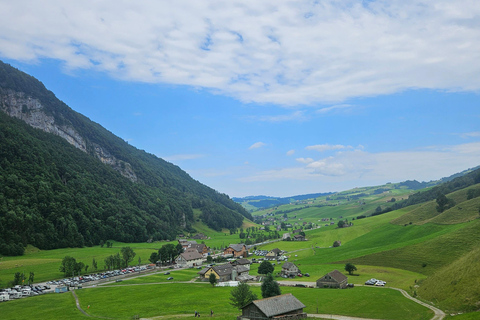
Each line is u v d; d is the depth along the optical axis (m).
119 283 155.88
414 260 158.38
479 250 99.94
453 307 80.88
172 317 90.88
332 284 129.88
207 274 164.25
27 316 100.31
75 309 106.75
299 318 81.44
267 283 101.50
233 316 87.88
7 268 177.75
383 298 104.38
